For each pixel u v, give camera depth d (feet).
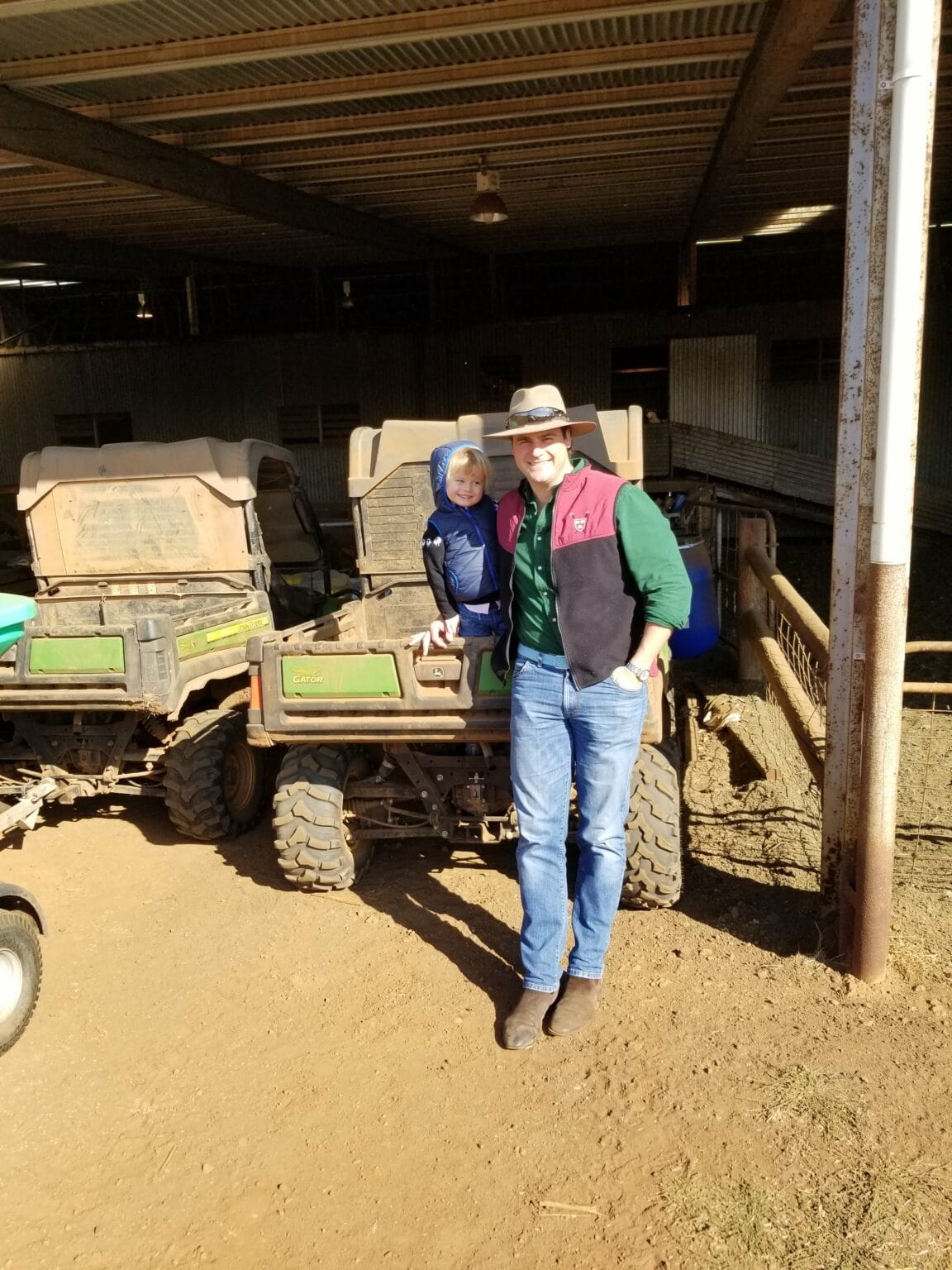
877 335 10.11
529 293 63.16
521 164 32.07
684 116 27.35
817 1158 8.51
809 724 14.10
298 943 12.53
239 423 57.72
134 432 58.85
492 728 11.68
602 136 28.89
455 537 11.87
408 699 11.76
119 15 18.21
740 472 50.96
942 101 26.91
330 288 64.59
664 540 9.45
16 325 64.85
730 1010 10.63
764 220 46.57
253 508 17.24
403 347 55.52
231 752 16.06
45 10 17.60
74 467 17.44
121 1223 8.27
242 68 21.38
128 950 12.55
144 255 50.16
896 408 9.66
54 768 15.83
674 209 42.98
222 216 39.27
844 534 11.03
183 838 16.22
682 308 52.34
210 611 16.62
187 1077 10.07
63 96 23.03
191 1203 8.44
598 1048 10.15
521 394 9.41
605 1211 8.12
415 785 13.26
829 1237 7.73
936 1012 10.39
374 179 33.81
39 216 38.37
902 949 11.47
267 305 65.98
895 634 9.96
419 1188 8.47
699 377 52.80
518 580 10.06
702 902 12.96
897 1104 9.10
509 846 15.29
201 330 66.49
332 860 13.10
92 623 18.12
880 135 9.61
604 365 53.93
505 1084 9.71
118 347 57.93
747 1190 8.22
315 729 12.16
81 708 14.53
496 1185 8.46
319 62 21.44
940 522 46.19
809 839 14.56
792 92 25.26
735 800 16.33
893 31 9.39
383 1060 10.15
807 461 49.93
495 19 18.84
